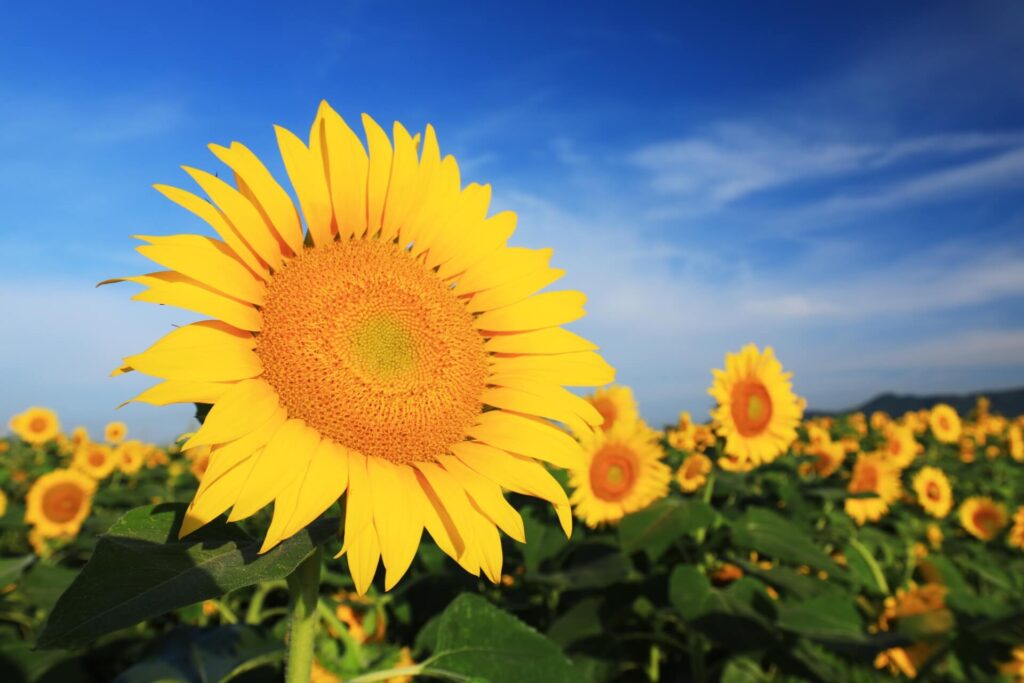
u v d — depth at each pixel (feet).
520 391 1.27
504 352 1.32
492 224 1.36
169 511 0.99
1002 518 4.65
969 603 2.72
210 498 0.91
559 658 1.24
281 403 1.08
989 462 7.00
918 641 2.40
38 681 2.22
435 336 1.19
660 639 2.87
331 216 1.19
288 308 1.10
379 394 1.11
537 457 1.20
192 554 0.92
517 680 1.24
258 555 0.93
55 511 4.28
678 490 3.64
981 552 4.39
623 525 2.75
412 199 1.27
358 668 2.07
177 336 0.97
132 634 2.89
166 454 7.50
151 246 0.97
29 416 7.27
